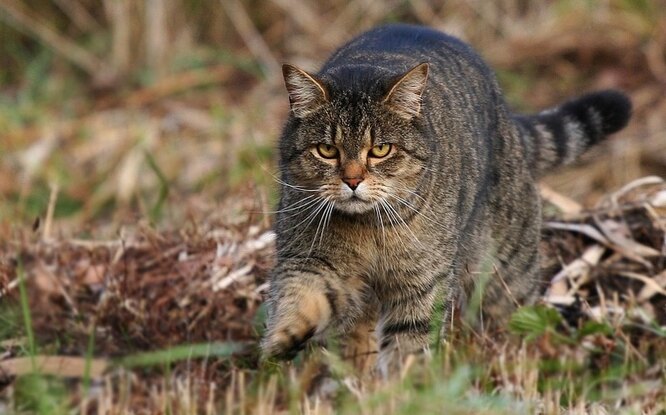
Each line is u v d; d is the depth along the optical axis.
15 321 10.70
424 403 7.81
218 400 9.23
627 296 10.62
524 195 10.45
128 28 19.00
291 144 9.00
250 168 15.11
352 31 19.06
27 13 19.27
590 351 10.05
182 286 10.96
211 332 10.59
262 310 10.22
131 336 10.63
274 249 9.66
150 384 9.88
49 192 15.66
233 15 19.28
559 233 11.45
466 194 9.47
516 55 18.61
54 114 18.17
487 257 10.17
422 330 9.15
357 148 8.76
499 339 10.20
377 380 8.62
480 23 19.06
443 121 9.27
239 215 11.83
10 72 19.44
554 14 19.09
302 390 8.72
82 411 8.69
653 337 10.26
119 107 18.25
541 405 8.65
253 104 17.62
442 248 9.07
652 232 11.24
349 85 8.90
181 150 16.58
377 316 9.59
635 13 18.83
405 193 8.88
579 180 15.59
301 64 18.33
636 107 17.14
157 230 11.95
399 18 19.28
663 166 15.95
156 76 18.81
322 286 9.02
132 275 11.10
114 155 16.64
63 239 11.91
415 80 8.78
